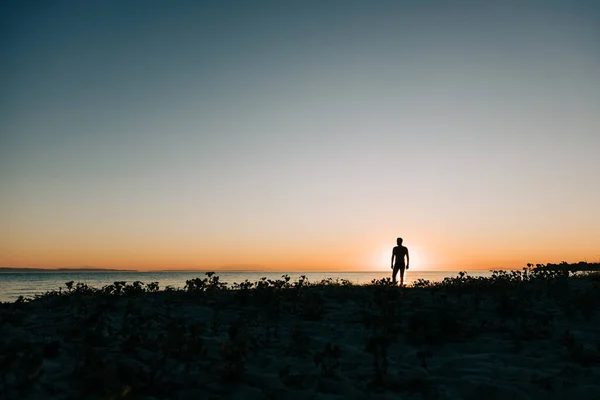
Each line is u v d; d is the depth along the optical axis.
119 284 14.70
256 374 7.24
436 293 14.61
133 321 9.53
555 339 9.26
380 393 6.70
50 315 11.58
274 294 13.02
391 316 10.86
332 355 7.36
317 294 12.85
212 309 12.32
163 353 7.58
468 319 11.00
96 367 6.86
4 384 6.30
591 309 11.02
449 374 7.45
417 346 9.09
